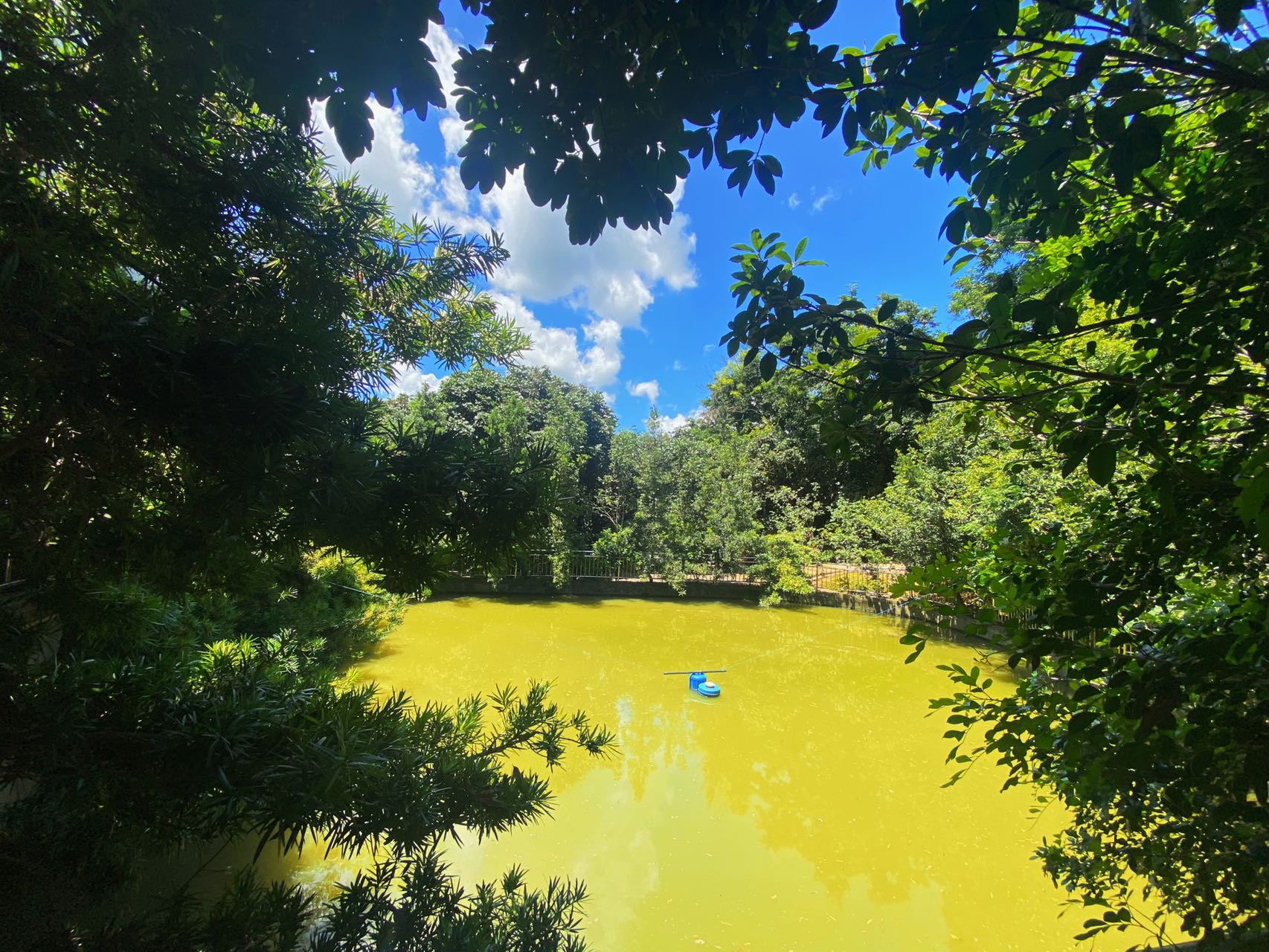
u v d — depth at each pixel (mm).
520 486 1244
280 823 1093
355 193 1442
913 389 1235
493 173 1188
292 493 985
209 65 960
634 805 4891
